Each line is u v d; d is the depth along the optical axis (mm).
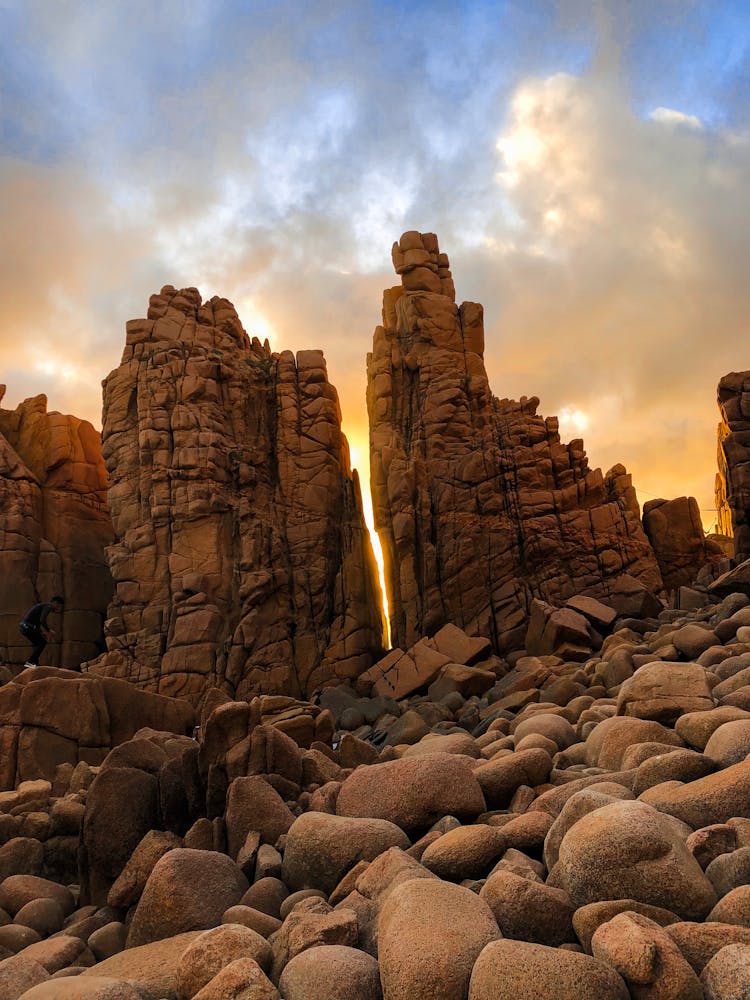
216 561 20250
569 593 19359
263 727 8062
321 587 20641
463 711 15141
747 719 6438
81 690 11180
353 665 19797
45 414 24453
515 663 18047
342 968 4301
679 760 6035
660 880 4398
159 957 5180
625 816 4664
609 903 4285
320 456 21938
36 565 22578
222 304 23906
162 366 22000
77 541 23266
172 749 9680
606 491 21219
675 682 8172
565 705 12508
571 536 19859
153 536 20609
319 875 6152
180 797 7879
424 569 20125
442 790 6645
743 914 4082
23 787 9586
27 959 5328
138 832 7648
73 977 4586
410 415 22281
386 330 23422
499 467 20500
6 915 6836
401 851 5641
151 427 21281
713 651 10742
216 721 8039
